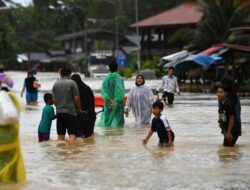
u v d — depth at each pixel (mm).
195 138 31281
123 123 37719
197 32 101375
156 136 32281
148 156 25797
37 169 23172
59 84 30812
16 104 21375
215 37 100188
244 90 70812
